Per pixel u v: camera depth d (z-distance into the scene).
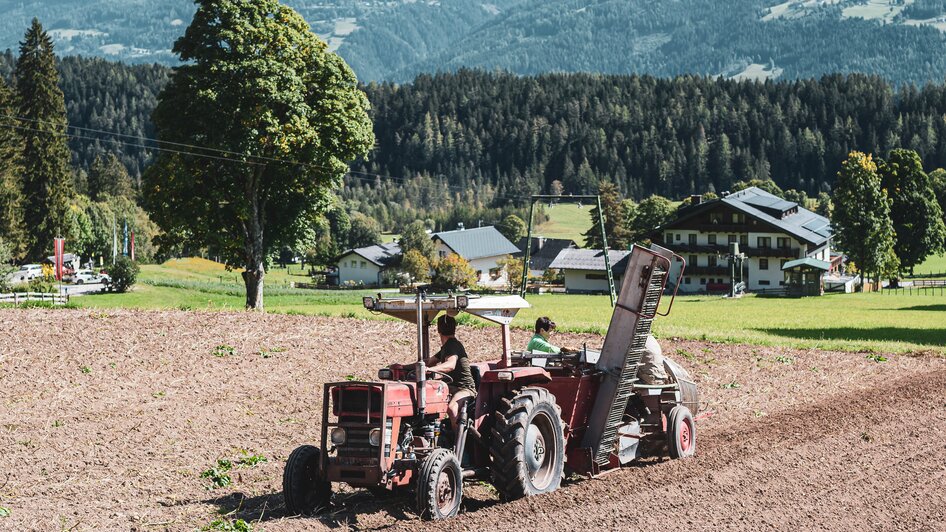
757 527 10.34
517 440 10.87
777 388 21.14
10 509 10.81
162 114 40.44
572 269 106.62
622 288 12.67
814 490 11.95
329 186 43.34
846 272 123.62
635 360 12.64
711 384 21.66
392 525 9.97
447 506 10.48
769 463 13.25
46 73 87.31
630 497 11.24
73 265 100.31
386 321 31.94
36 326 27.45
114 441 14.55
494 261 129.88
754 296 90.69
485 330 31.48
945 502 11.57
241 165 40.25
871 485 12.29
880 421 16.67
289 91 40.34
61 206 87.31
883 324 49.19
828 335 41.16
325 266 138.00
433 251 123.19
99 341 24.92
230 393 18.83
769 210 111.12
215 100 39.19
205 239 41.69
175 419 16.25
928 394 19.97
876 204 91.12
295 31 41.75
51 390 18.72
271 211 44.06
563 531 9.90
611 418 12.51
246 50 40.06
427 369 10.88
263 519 10.56
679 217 107.50
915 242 95.69
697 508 10.91
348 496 11.63
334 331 28.95
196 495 11.62
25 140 86.00
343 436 10.38
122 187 170.12
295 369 21.97
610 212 135.00
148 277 101.81
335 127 42.22
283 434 15.22
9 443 14.31
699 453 14.06
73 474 12.55
